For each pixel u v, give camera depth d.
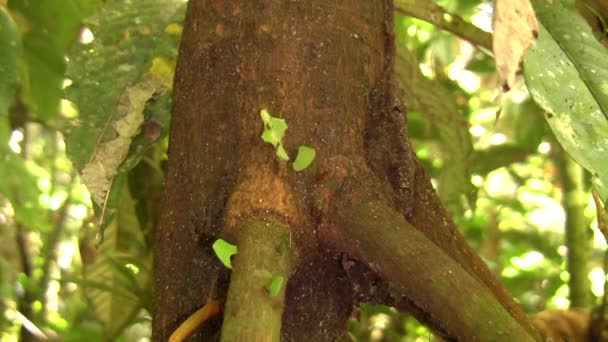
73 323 1.17
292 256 0.50
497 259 1.34
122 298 0.95
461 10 1.04
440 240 0.57
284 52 0.54
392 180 0.56
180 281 0.52
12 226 1.18
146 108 0.68
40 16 0.88
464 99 1.31
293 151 0.52
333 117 0.54
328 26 0.55
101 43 0.69
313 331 0.52
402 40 1.10
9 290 1.09
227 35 0.55
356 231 0.51
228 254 0.48
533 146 1.13
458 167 0.91
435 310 0.49
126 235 0.94
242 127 0.53
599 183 0.49
